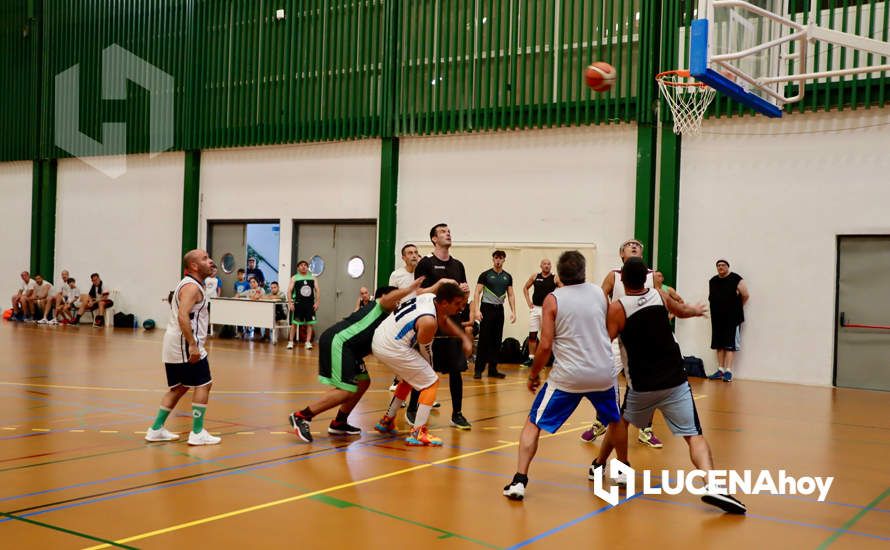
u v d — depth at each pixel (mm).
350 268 16844
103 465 5559
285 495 4855
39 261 21078
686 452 6422
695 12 12914
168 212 19016
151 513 4406
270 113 17344
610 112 13727
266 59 17391
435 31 15406
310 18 16812
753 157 12711
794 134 12398
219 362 12656
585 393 4910
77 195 20500
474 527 4277
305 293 15625
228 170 18234
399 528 4227
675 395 4863
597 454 6332
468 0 14977
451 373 7391
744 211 12773
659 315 4891
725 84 6723
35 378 10055
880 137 11766
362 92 16172
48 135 20625
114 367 11344
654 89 13344
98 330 18297
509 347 14078
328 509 4562
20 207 21500
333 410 8227
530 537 4129
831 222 12125
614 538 4145
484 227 15039
